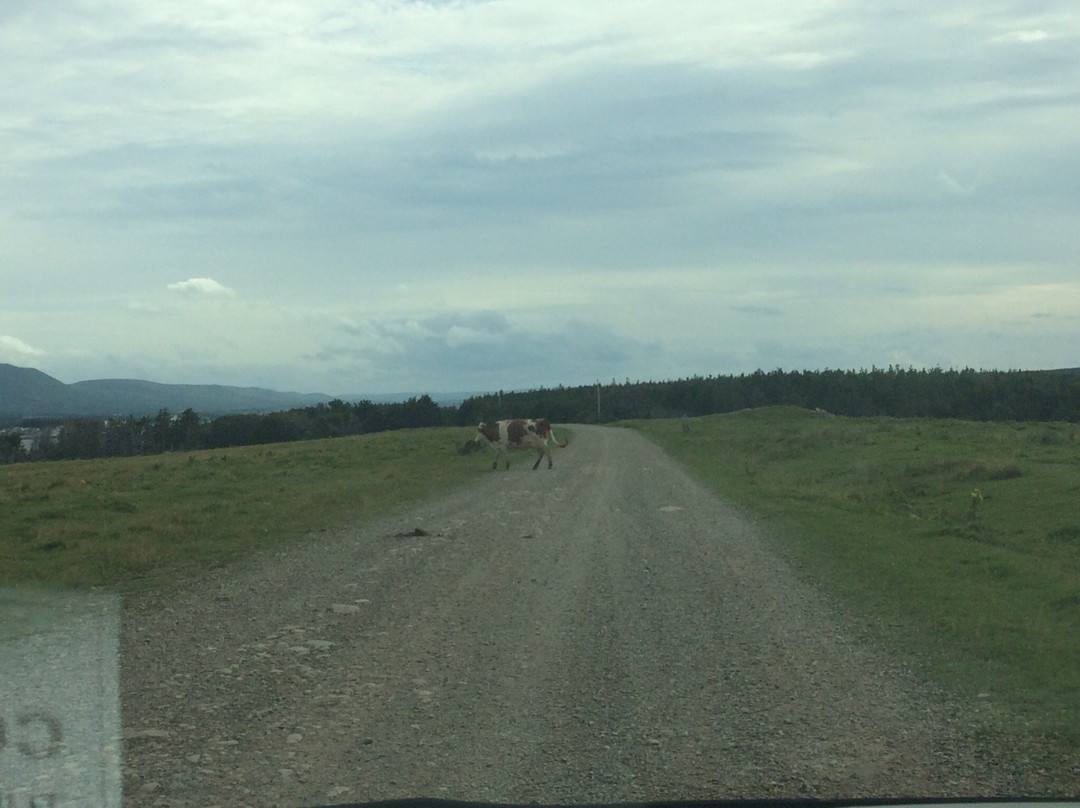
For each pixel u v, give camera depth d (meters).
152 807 4.61
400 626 8.49
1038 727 5.79
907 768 5.16
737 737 5.66
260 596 9.82
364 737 5.66
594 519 16.30
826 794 4.80
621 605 9.41
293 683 6.71
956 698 6.36
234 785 4.91
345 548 13.12
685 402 114.75
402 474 25.91
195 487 21.86
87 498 18.88
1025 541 14.38
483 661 7.35
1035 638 7.90
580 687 6.69
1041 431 36.47
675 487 22.16
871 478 23.28
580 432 58.00
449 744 5.55
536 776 5.08
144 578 10.88
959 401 93.44
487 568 11.50
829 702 6.31
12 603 9.31
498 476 25.55
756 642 7.92
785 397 111.38
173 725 5.79
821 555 12.36
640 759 5.32
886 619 8.70
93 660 7.22
